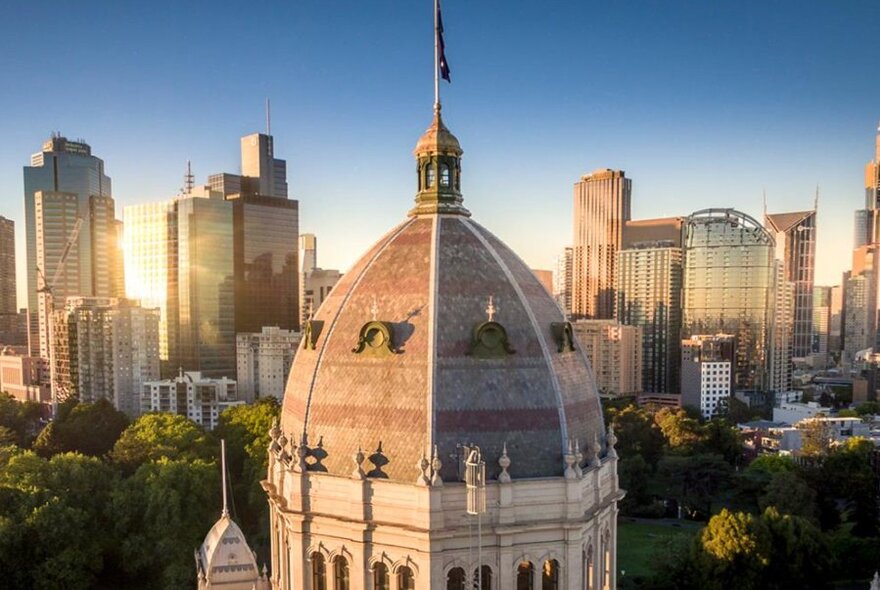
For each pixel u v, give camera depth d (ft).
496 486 195.21
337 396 212.43
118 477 503.20
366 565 199.72
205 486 493.77
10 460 485.15
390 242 230.89
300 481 207.41
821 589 459.73
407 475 196.54
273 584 233.55
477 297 213.66
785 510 542.16
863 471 586.04
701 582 434.71
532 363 209.67
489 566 196.54
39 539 417.49
